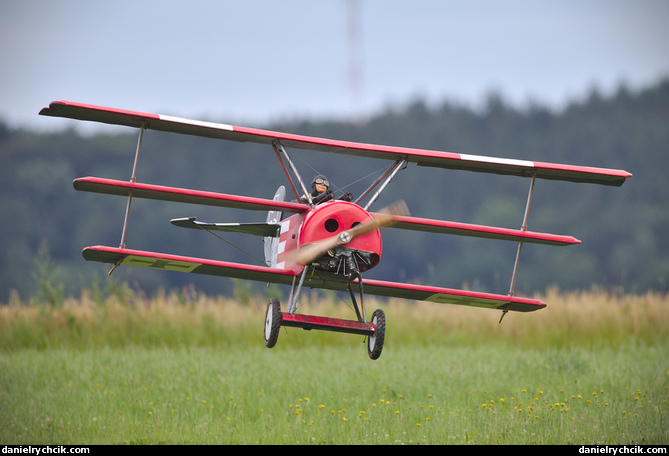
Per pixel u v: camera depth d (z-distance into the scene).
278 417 44.16
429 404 46.62
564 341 67.75
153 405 46.66
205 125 40.03
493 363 57.00
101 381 52.12
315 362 58.41
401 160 43.81
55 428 41.97
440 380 51.81
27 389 49.75
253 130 40.56
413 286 43.94
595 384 50.16
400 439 39.25
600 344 65.94
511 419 41.16
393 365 56.59
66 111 39.31
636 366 54.78
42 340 67.25
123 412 45.28
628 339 67.44
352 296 40.75
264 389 50.09
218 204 41.22
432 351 64.00
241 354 61.81
